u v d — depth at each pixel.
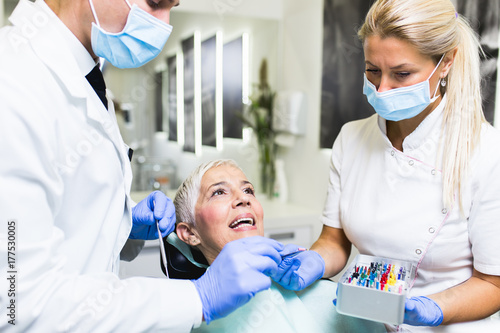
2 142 0.63
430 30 0.86
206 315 0.78
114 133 0.91
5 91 0.65
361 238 1.13
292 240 2.43
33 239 0.65
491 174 0.94
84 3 0.78
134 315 0.71
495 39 1.47
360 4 2.03
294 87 2.74
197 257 1.25
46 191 0.69
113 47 0.82
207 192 1.15
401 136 1.09
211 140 2.85
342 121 2.23
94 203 0.85
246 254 0.81
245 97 2.85
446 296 0.94
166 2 0.83
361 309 0.78
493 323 0.97
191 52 2.70
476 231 0.97
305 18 2.56
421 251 1.03
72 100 0.80
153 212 1.09
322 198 2.46
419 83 0.91
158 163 2.79
